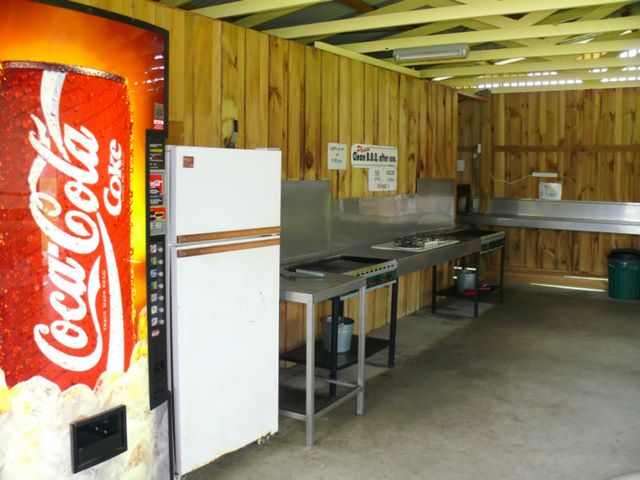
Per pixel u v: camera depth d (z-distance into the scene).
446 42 4.66
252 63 4.02
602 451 3.30
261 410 3.13
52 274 2.15
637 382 4.37
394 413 3.80
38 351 2.14
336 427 3.59
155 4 3.34
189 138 3.60
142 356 2.51
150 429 2.58
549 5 3.65
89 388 2.29
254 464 3.12
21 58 2.02
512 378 4.45
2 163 2.00
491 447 3.34
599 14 4.72
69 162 2.16
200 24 3.63
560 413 3.82
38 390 2.15
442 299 7.07
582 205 7.66
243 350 2.99
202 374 2.79
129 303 2.42
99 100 2.23
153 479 2.61
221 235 2.83
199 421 2.80
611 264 7.10
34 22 2.04
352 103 5.09
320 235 4.80
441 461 3.18
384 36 5.35
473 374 4.54
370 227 5.45
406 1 4.36
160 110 2.51
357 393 3.73
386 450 3.29
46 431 2.18
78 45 2.16
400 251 5.01
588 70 6.34
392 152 5.72
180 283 2.65
